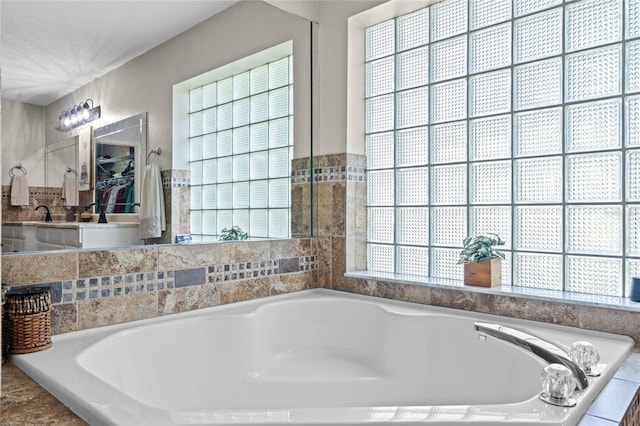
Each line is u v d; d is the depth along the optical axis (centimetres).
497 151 241
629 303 191
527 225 232
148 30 228
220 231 254
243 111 267
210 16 253
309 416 119
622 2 203
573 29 216
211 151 252
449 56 258
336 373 240
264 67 278
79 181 202
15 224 181
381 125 290
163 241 229
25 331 167
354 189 289
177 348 210
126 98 219
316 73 301
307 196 298
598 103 209
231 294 254
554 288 224
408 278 263
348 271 287
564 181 219
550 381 129
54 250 191
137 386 193
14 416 125
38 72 192
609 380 148
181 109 240
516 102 234
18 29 188
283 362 246
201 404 212
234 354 227
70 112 200
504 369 193
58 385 138
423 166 270
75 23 204
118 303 209
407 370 229
